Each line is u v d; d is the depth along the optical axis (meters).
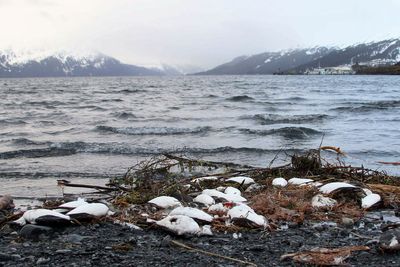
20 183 4.64
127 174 4.42
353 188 3.48
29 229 2.57
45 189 4.37
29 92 28.58
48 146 7.09
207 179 3.98
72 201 3.27
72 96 23.27
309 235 2.66
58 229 2.73
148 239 2.56
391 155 6.35
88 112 13.49
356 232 2.74
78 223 2.81
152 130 8.97
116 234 2.65
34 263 2.16
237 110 13.57
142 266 2.13
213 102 17.16
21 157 6.22
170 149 6.71
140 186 3.92
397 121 10.30
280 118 10.85
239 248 2.40
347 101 16.91
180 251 2.35
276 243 2.49
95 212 2.86
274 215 2.99
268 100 17.89
